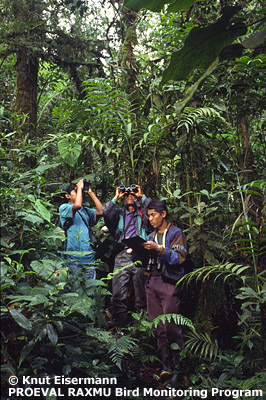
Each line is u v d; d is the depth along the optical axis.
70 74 6.21
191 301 3.99
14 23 5.38
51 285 2.62
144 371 3.46
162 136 4.40
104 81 4.76
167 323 3.28
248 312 2.88
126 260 4.00
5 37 5.41
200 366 3.26
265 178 4.21
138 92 5.05
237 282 3.96
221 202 4.21
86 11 5.90
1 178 3.09
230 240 3.92
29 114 5.80
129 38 5.30
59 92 6.45
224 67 4.01
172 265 3.36
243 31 1.05
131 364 3.44
